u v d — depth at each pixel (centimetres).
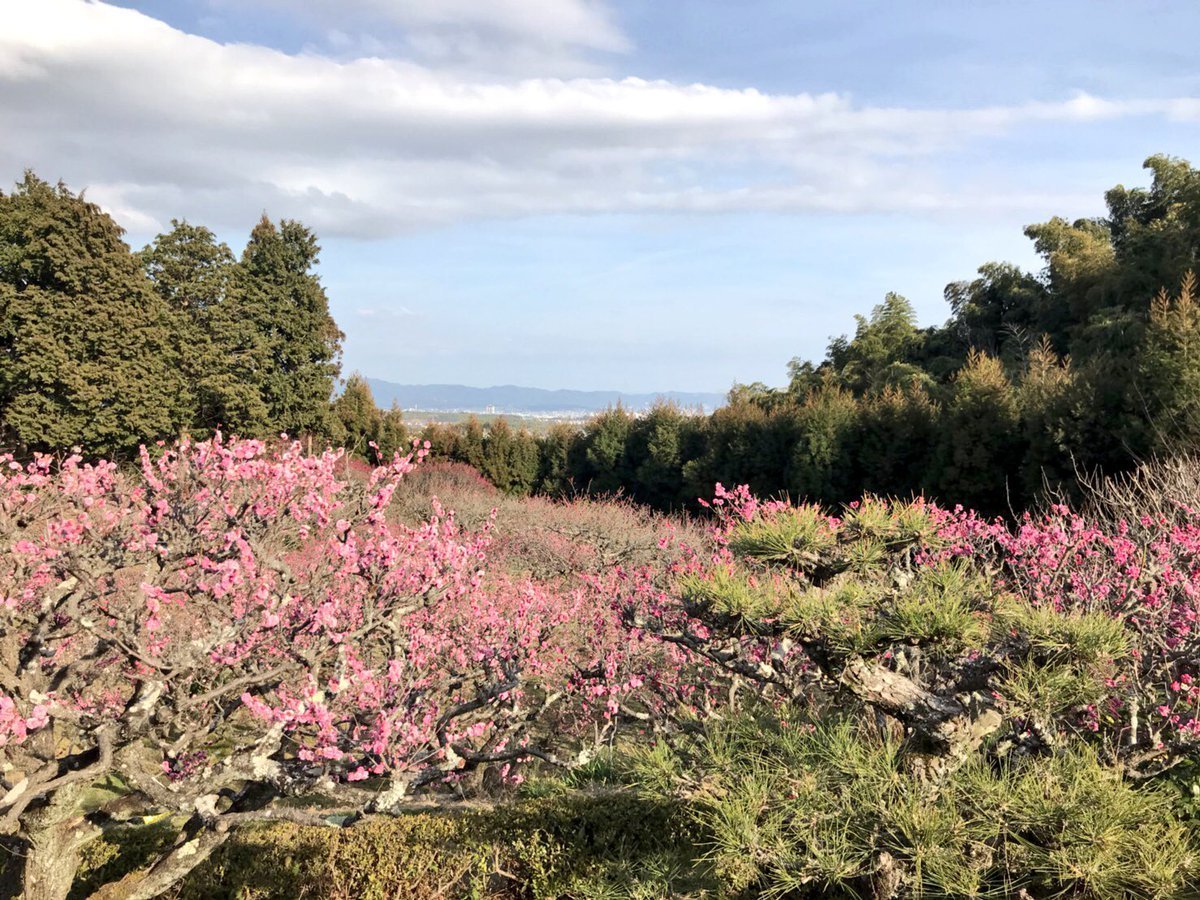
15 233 2425
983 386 1812
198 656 422
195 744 531
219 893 556
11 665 439
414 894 525
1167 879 345
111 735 399
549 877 506
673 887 457
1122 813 360
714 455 2588
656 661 807
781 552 422
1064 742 427
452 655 664
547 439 3525
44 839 448
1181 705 504
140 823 525
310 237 3197
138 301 2550
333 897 534
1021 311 3284
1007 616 409
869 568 432
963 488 1773
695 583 421
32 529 516
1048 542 656
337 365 3231
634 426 3123
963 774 392
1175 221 2564
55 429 2302
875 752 416
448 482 2641
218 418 2802
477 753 570
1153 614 563
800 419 2283
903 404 2092
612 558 1473
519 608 757
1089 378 1575
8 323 2327
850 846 378
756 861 385
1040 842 362
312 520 533
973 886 342
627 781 585
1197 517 732
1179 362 1374
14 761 423
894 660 471
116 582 493
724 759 444
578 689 762
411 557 551
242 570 461
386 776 527
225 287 2959
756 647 536
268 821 599
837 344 3938
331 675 517
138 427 2417
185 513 478
